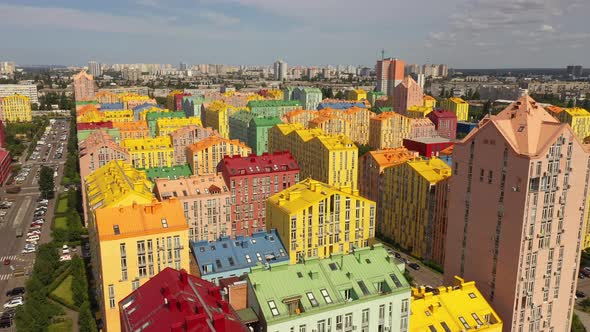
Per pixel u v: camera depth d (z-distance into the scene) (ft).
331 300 314.76
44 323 450.71
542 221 355.77
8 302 509.76
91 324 439.22
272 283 315.58
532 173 338.95
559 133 344.28
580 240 385.09
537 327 379.55
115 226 402.31
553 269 374.02
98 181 545.03
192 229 597.11
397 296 331.77
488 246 377.71
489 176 370.53
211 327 236.63
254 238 488.02
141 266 407.85
